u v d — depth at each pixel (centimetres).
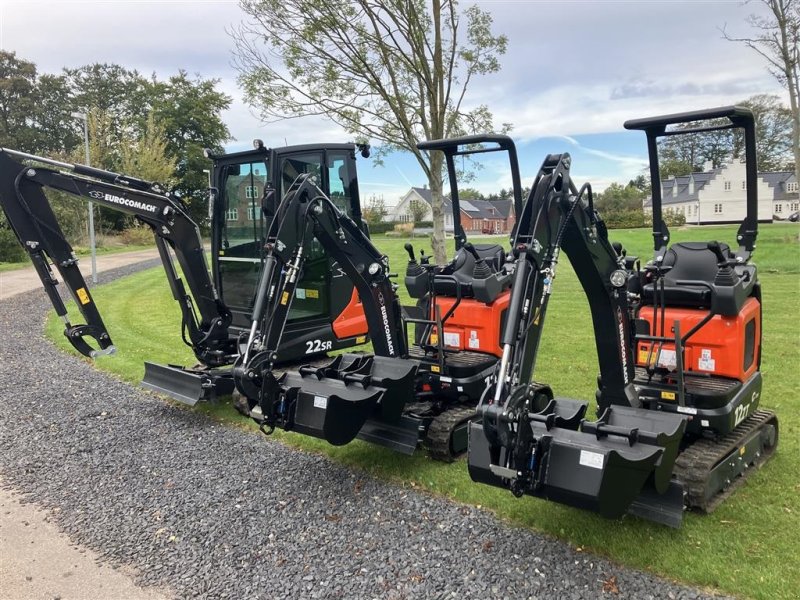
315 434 457
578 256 399
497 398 332
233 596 342
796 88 1384
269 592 344
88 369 878
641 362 474
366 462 518
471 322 555
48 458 550
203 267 653
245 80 938
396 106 930
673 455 365
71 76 6294
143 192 606
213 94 5250
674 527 376
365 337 748
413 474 488
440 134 913
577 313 1178
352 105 935
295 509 441
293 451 553
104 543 402
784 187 4028
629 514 406
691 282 440
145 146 3478
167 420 649
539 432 371
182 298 652
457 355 556
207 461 536
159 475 508
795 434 548
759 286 481
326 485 479
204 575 363
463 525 408
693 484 395
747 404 447
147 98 5431
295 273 496
